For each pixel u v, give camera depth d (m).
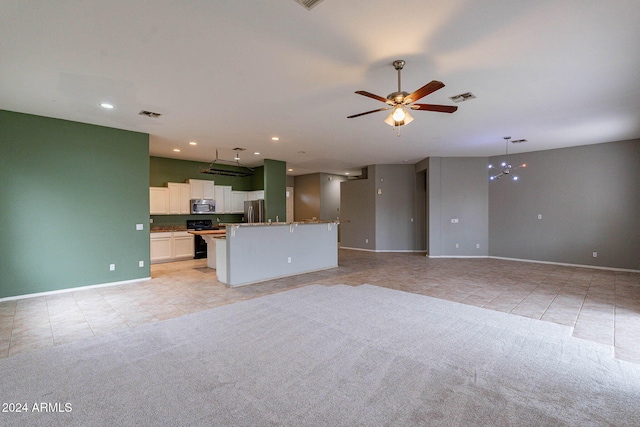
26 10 2.13
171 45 2.64
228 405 1.93
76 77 3.23
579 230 6.75
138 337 2.99
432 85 2.55
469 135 5.82
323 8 2.16
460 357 2.55
